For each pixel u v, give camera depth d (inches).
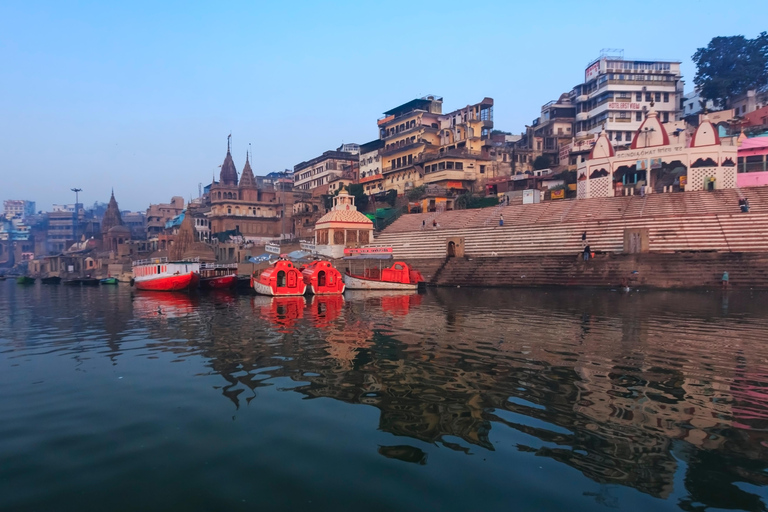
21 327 691.4
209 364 427.8
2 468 224.4
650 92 2659.9
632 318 695.1
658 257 1273.4
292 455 235.0
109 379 381.1
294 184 3998.5
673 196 1572.3
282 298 1149.1
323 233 2070.6
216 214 3206.2
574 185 2036.2
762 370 387.5
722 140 1690.5
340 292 1229.1
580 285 1291.8
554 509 184.9
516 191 2079.2
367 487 203.3
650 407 298.0
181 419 286.7
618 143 2605.8
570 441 248.5
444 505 188.4
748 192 1459.2
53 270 3216.0
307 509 186.4
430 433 260.8
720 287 1128.8
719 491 197.8
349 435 258.5
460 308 864.3
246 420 283.1
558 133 2893.7
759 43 2412.6
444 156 2389.3
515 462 225.1
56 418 291.1
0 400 328.2
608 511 183.0
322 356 453.7
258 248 2471.7
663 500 191.3
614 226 1504.7
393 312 813.9
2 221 5659.5
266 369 405.4
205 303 1047.6
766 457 228.8
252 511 185.6
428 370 394.9
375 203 2728.8
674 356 439.2
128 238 3614.7
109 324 712.4
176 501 193.9
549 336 551.5
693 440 248.4
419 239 1930.4
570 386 344.8
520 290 1288.1
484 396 323.6
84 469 222.7
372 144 3063.5
